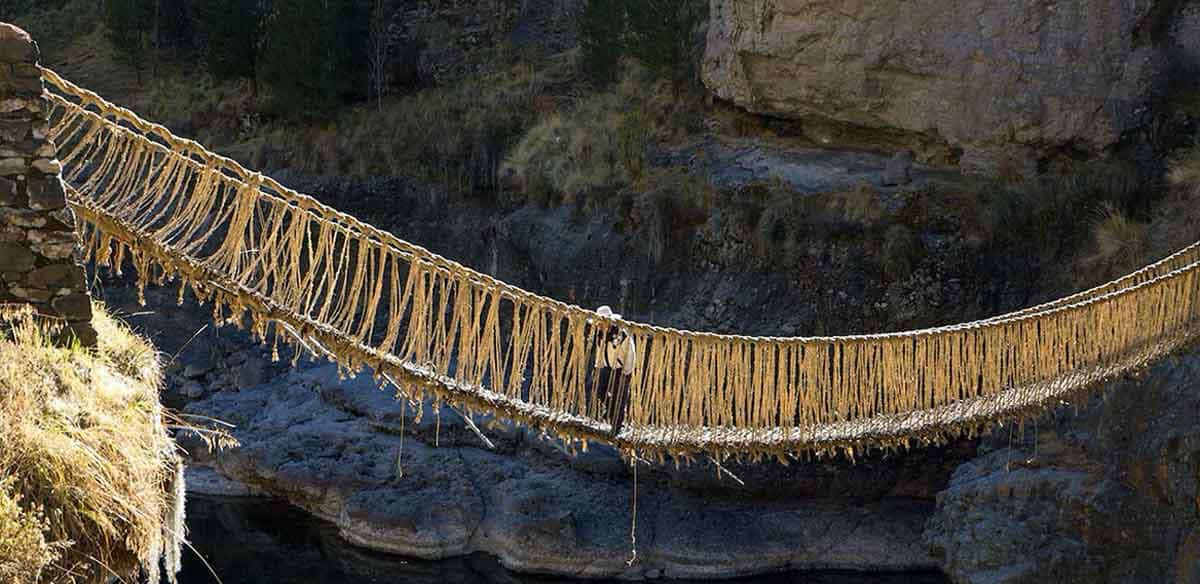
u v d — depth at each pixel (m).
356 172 28.81
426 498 21.17
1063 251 22.70
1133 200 22.91
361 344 7.60
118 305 26.62
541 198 26.64
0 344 6.38
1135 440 17.56
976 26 25.48
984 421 10.16
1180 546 16.11
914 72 26.02
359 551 20.83
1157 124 24.45
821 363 9.44
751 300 23.78
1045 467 19.34
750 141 27.70
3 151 6.71
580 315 8.45
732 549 20.47
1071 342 10.88
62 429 6.01
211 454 23.25
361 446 22.70
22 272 6.79
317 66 30.89
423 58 33.28
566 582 20.30
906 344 9.84
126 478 6.03
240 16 33.34
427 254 7.76
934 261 23.09
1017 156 25.39
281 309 7.34
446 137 28.97
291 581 20.14
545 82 30.95
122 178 7.07
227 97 33.34
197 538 21.42
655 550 20.55
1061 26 25.02
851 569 20.64
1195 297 11.84
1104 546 17.69
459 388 7.96
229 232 7.25
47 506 5.68
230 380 25.98
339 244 26.17
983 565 19.03
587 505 21.09
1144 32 25.11
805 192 24.95
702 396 9.04
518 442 22.59
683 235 24.75
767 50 26.94
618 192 25.42
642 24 29.30
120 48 34.62
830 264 23.53
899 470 21.67
